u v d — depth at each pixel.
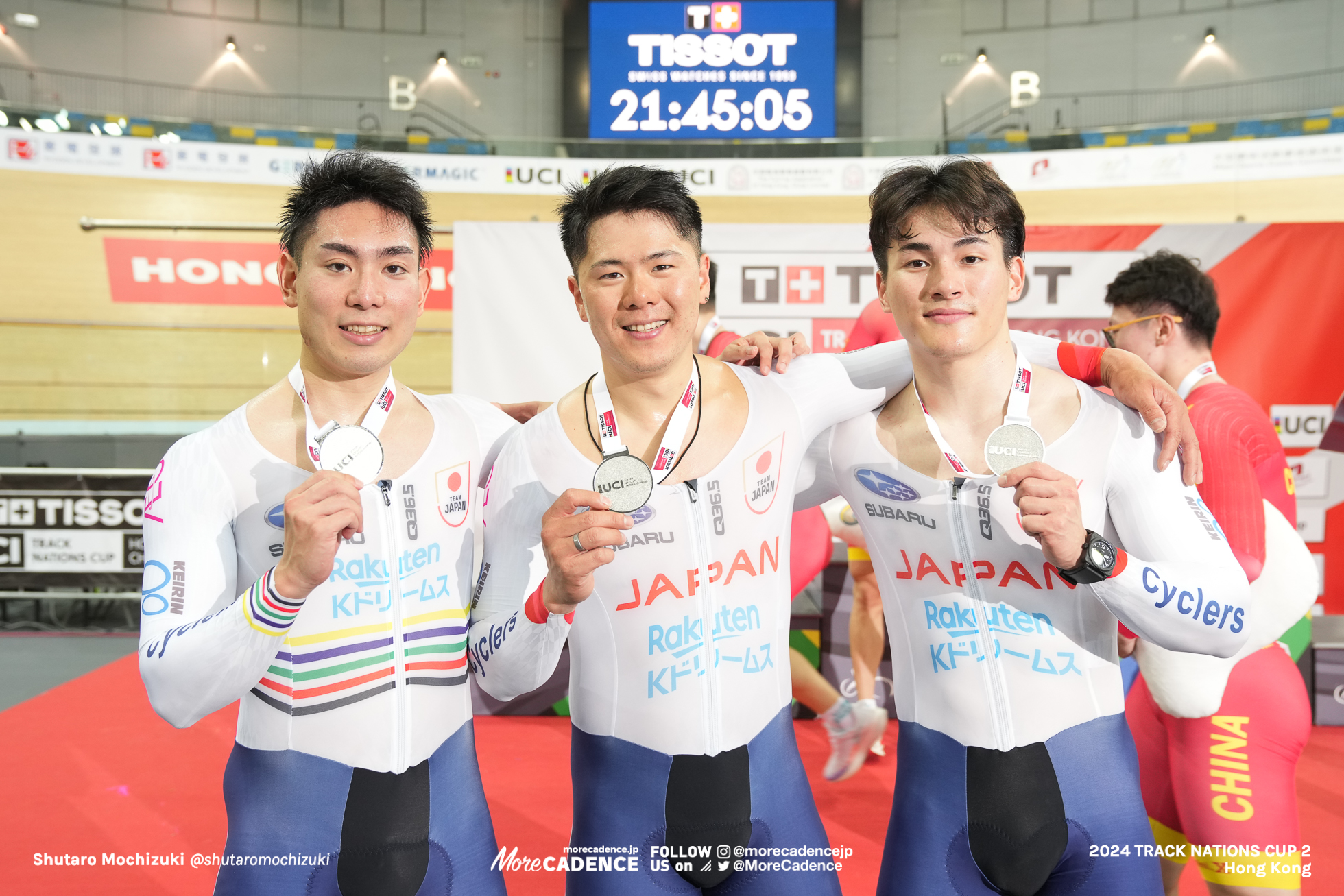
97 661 4.85
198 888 2.32
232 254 6.82
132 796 2.95
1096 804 1.35
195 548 1.28
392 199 1.30
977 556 1.40
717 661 1.42
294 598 1.18
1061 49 11.10
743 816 1.41
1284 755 1.67
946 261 1.29
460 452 1.45
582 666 1.47
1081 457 1.38
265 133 6.80
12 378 6.69
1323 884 2.28
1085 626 1.39
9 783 3.07
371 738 1.31
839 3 8.75
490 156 6.46
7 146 6.55
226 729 3.70
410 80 11.51
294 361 6.92
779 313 5.03
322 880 1.29
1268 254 4.82
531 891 2.30
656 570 1.43
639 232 1.32
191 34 11.12
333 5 11.47
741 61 8.73
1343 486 4.79
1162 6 10.76
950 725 1.40
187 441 1.35
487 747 3.53
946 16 11.28
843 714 2.57
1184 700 1.69
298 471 1.33
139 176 6.68
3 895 2.27
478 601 1.43
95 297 6.73
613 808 1.42
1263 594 1.72
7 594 5.49
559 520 1.24
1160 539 1.35
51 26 10.50
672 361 1.36
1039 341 1.55
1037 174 6.29
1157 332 1.94
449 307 6.54
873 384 1.53
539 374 5.11
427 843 1.33
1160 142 6.26
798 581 3.01
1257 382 4.86
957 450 1.42
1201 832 1.70
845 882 2.31
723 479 1.45
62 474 5.50
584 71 9.15
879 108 11.38
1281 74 10.35
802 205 6.29
